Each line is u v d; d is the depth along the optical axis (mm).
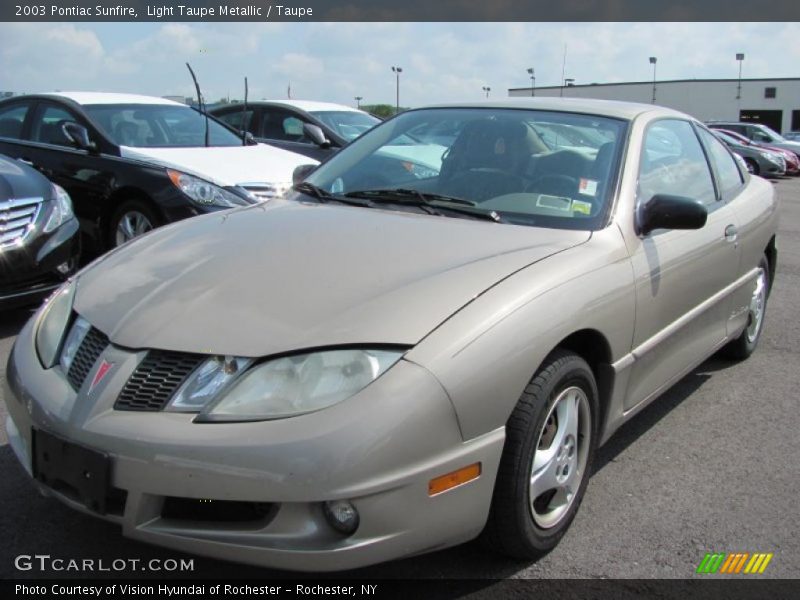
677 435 3965
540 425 2572
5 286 4816
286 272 2635
